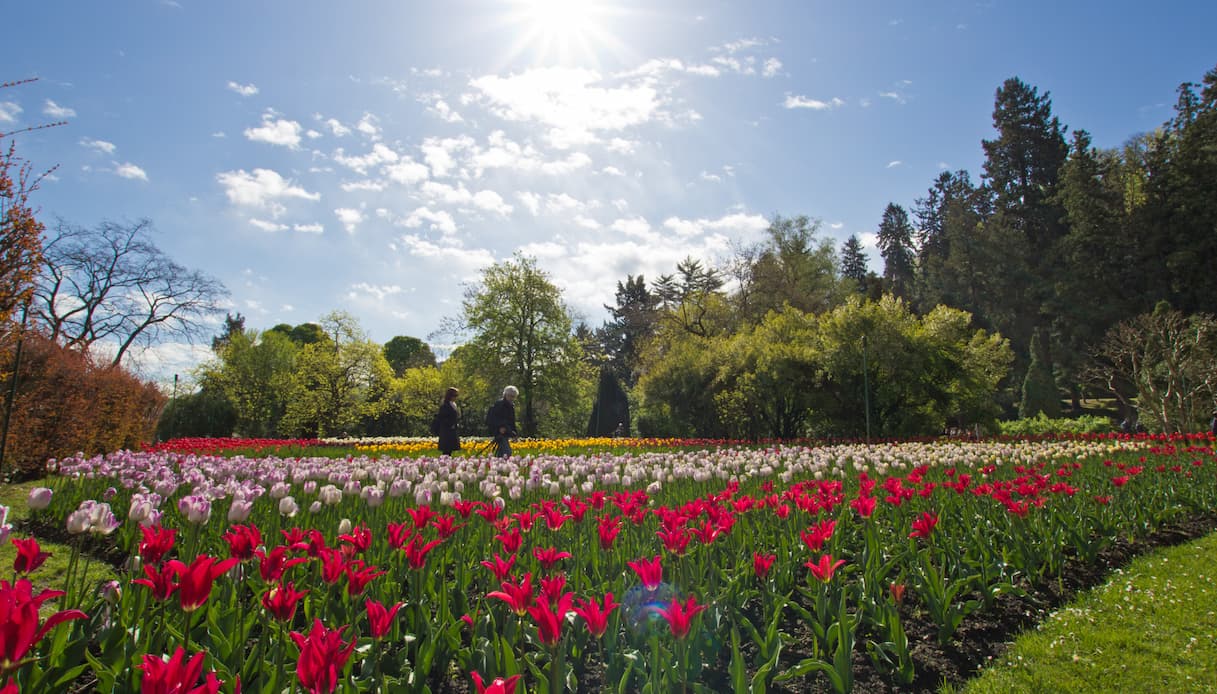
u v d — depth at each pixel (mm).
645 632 3615
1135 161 48906
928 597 4238
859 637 4188
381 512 5863
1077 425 31234
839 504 6223
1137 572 5836
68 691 2916
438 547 4742
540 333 37219
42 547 6191
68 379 13156
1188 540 7273
